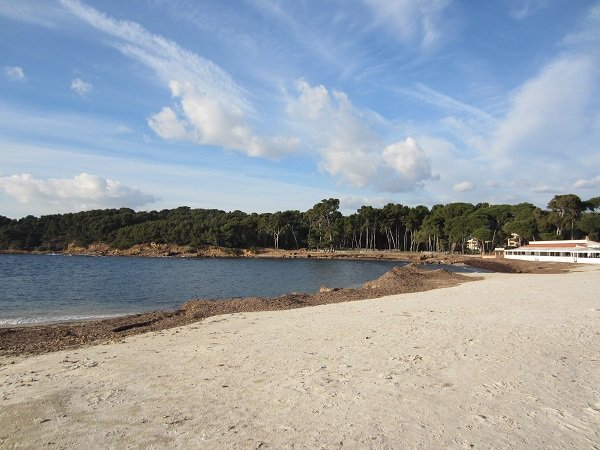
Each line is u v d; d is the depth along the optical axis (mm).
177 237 150750
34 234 166875
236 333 16312
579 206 105250
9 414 8125
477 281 40969
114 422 7641
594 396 8477
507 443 6551
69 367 11945
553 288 28891
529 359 10961
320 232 147875
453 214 134625
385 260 120438
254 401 8500
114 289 42688
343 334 14812
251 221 153875
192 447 6574
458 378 9570
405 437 6750
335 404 8172
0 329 19641
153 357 12719
